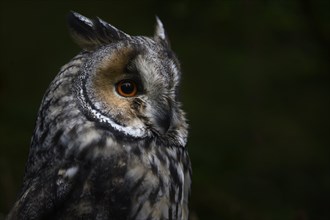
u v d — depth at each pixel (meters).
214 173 15.75
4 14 19.27
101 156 8.68
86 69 8.68
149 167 8.84
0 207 13.16
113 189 8.68
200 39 18.17
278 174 16.31
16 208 8.82
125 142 8.79
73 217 8.67
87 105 8.66
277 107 17.91
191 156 16.08
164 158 9.02
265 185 15.97
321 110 17.94
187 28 17.88
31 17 19.38
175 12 16.27
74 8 19.27
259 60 18.06
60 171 8.70
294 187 16.09
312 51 17.47
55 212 8.70
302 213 11.85
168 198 8.96
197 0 16.14
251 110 17.83
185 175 9.50
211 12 16.22
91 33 8.99
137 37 9.16
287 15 16.11
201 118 17.31
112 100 8.77
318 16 15.88
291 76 17.97
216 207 15.09
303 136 17.38
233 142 16.77
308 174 16.47
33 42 18.62
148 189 8.79
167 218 8.98
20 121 15.86
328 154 16.91
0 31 18.81
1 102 16.36
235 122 17.34
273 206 15.48
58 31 19.12
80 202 8.66
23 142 15.11
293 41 17.70
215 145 16.56
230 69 18.17
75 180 8.66
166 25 17.80
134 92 8.91
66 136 8.67
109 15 18.53
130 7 18.69
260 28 16.78
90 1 19.27
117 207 8.70
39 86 17.34
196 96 18.00
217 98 17.92
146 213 8.80
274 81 18.09
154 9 17.94
